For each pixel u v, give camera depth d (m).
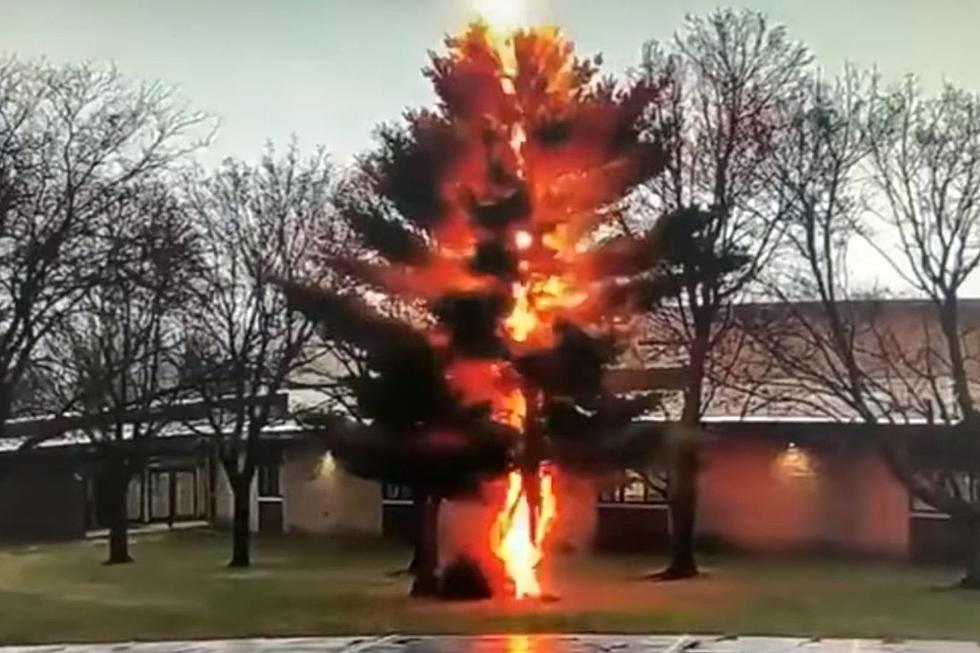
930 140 25.58
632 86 24.89
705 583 22.61
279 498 34.81
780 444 28.28
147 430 28.39
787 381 27.05
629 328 22.94
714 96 25.17
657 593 20.94
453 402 21.06
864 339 29.66
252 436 27.73
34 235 21.75
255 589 22.31
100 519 37.47
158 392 27.89
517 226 21.58
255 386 28.05
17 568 27.11
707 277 24.05
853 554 27.52
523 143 22.27
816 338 24.44
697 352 24.38
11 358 21.77
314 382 36.22
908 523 27.02
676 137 24.78
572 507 29.33
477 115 22.09
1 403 21.92
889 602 19.55
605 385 22.25
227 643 14.80
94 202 22.50
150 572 25.95
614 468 22.16
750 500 28.45
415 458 20.91
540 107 22.41
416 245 21.73
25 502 34.38
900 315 27.70
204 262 28.02
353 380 21.56
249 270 28.23
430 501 21.23
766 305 25.77
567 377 21.44
